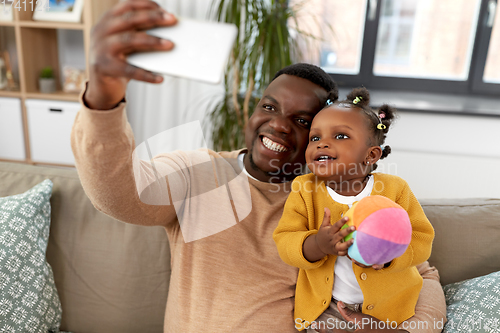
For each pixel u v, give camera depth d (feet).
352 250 2.36
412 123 8.16
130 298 3.58
